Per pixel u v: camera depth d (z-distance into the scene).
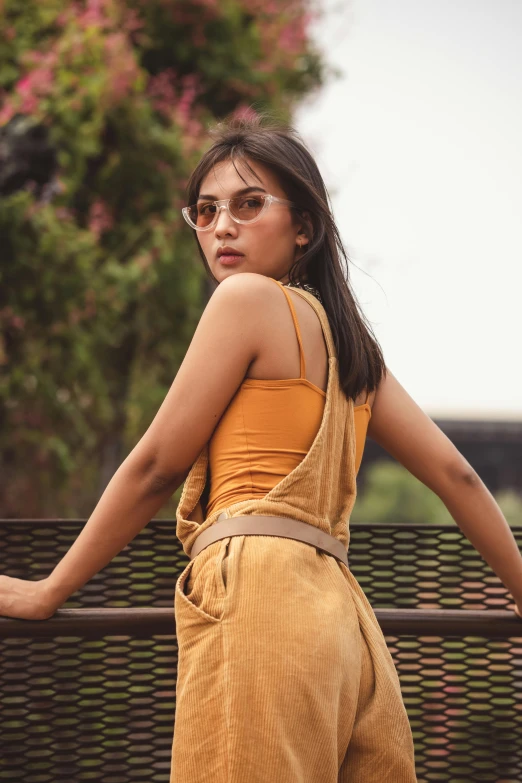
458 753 1.79
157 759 1.74
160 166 4.94
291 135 1.52
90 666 1.74
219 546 1.27
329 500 1.35
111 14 4.87
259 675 1.18
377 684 1.32
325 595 1.27
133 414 4.96
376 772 1.28
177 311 5.07
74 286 4.30
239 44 5.65
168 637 1.76
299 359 1.35
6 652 1.72
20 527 1.77
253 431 1.33
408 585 1.80
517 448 19.88
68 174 4.46
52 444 4.29
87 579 1.43
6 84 4.55
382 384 1.54
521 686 1.79
